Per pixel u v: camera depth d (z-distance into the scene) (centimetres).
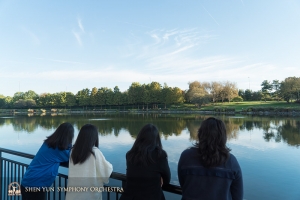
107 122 4294
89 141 244
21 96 14162
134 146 220
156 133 223
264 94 10288
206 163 183
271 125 3378
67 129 275
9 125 3900
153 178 208
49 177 269
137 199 207
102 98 12406
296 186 898
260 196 812
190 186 188
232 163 185
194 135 2403
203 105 9600
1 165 411
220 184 181
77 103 13112
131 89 11794
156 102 11094
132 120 4775
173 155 1445
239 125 3431
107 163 248
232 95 9431
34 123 4328
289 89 8044
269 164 1245
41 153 274
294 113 5959
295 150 1620
